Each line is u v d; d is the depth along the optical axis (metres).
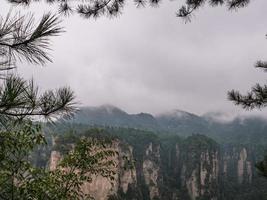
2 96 3.32
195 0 7.91
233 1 7.86
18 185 8.53
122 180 139.62
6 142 6.02
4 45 3.31
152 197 169.25
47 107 3.91
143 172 175.88
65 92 4.06
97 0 7.66
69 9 6.96
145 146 186.50
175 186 196.12
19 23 3.26
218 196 191.25
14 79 3.36
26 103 3.59
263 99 8.77
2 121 3.58
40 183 9.21
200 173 191.00
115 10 7.80
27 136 7.47
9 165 7.84
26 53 3.37
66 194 10.52
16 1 5.11
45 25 3.34
